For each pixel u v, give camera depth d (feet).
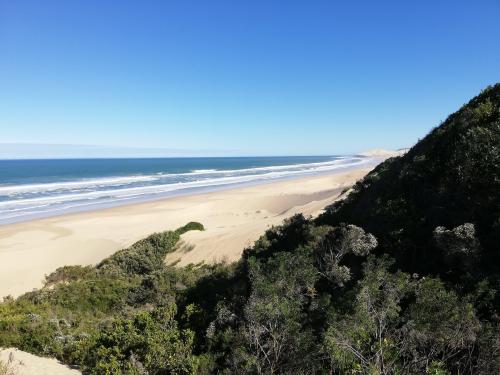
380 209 33.91
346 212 41.96
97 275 61.93
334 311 19.98
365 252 28.09
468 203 27.20
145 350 26.30
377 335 17.29
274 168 408.46
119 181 252.01
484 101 40.14
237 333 24.85
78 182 245.86
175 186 211.82
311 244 32.99
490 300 18.98
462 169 29.45
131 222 110.63
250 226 81.10
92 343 29.68
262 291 24.67
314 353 19.20
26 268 73.67
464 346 16.56
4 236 98.78
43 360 28.22
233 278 36.76
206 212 121.19
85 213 127.65
